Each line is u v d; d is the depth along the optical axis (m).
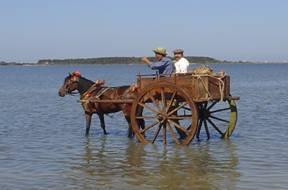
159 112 16.58
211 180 11.78
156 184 11.47
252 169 12.91
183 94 16.17
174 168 13.19
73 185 11.41
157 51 17.02
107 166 13.52
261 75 120.38
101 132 20.33
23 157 14.80
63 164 13.78
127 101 17.48
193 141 17.58
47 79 102.38
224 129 20.89
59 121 24.81
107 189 11.06
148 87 16.59
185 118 16.41
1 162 14.03
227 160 14.19
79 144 17.19
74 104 36.34
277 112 28.33
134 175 12.41
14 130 21.23
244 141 17.53
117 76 116.69
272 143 17.11
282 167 13.11
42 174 12.50
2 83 82.62
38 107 33.75
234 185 11.27
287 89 56.53
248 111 29.12
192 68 17.36
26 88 63.97
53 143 17.45
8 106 34.81
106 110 18.38
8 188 11.13
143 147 16.39
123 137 18.70
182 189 11.01
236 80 88.19
